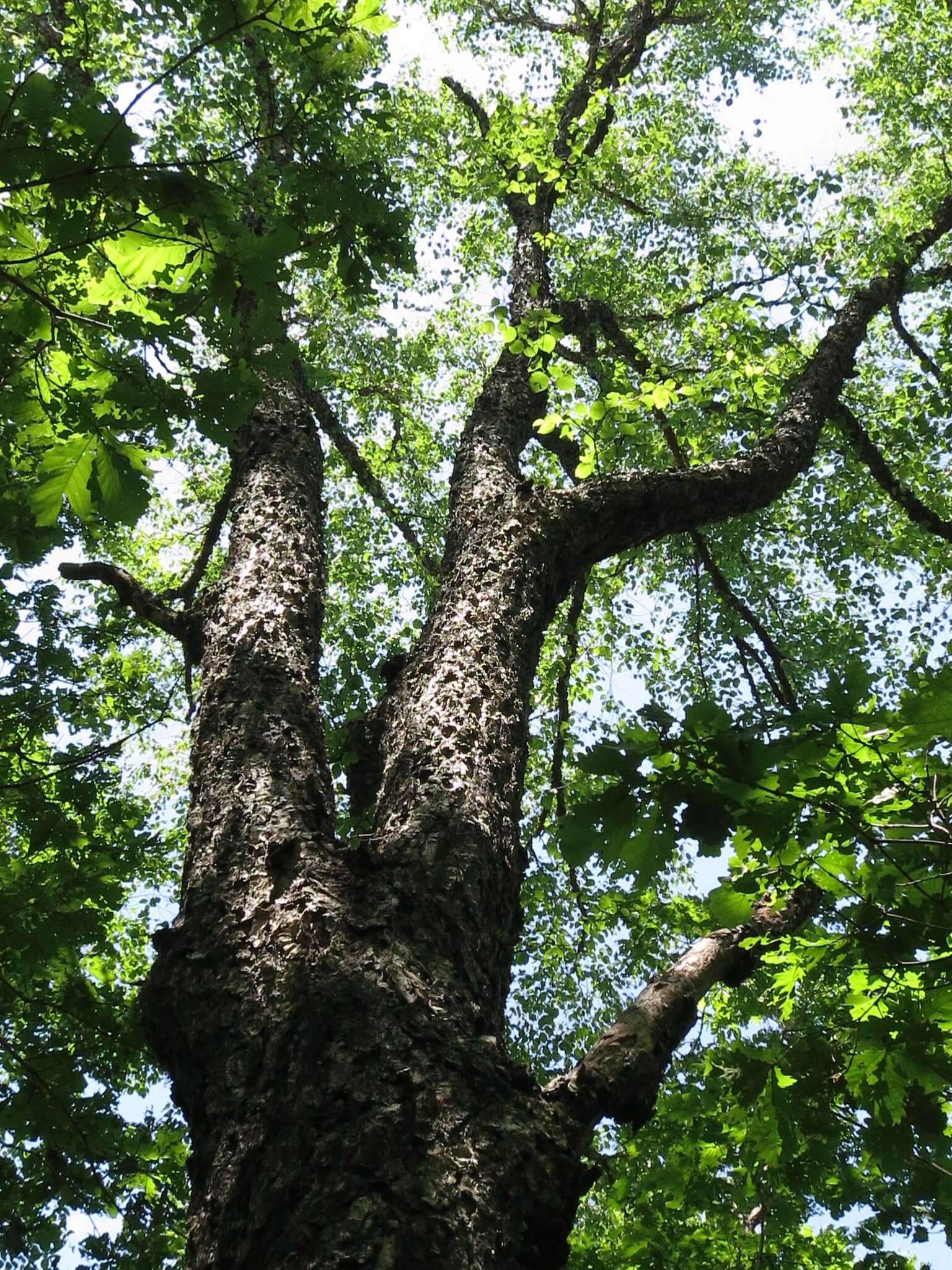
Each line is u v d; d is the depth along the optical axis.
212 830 2.35
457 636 2.89
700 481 3.77
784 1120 2.98
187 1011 1.94
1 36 5.53
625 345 6.70
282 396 4.19
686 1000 2.59
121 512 2.59
